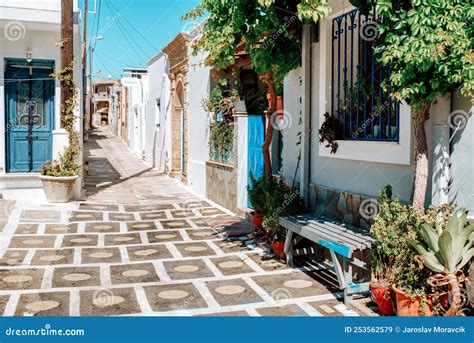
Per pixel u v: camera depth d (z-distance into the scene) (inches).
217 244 299.3
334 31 252.4
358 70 235.1
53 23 434.3
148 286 219.1
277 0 235.1
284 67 275.1
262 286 220.2
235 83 464.1
